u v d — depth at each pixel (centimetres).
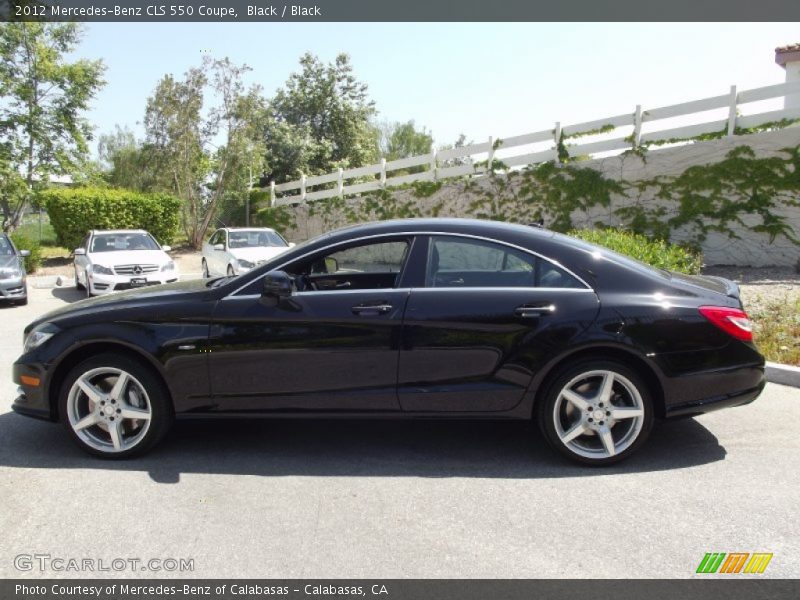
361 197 2098
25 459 430
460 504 359
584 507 354
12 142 2211
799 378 565
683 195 1380
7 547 317
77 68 2259
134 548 315
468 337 404
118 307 434
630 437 404
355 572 292
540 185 1619
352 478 397
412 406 413
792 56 1795
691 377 396
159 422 425
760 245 1288
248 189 2619
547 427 409
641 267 427
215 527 335
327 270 435
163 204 2189
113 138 5519
